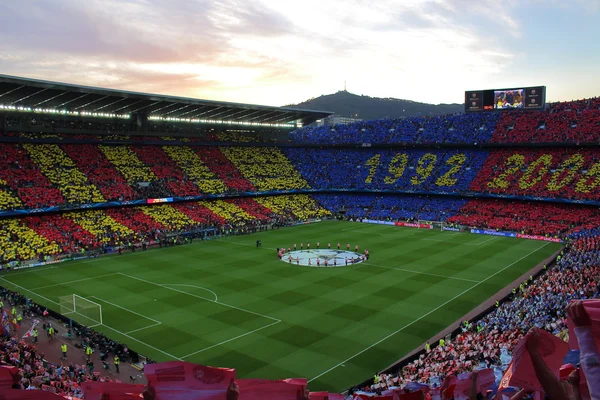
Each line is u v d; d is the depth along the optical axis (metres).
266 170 131.38
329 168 139.62
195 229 97.75
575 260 63.75
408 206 122.62
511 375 7.29
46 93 85.50
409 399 16.05
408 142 135.62
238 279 64.69
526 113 128.50
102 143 110.12
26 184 89.62
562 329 32.22
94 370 39.03
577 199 101.00
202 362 39.97
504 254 80.00
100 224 90.00
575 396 5.45
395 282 63.44
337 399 16.73
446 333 46.06
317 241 91.88
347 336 45.44
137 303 55.00
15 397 6.16
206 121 130.62
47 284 62.81
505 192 111.69
